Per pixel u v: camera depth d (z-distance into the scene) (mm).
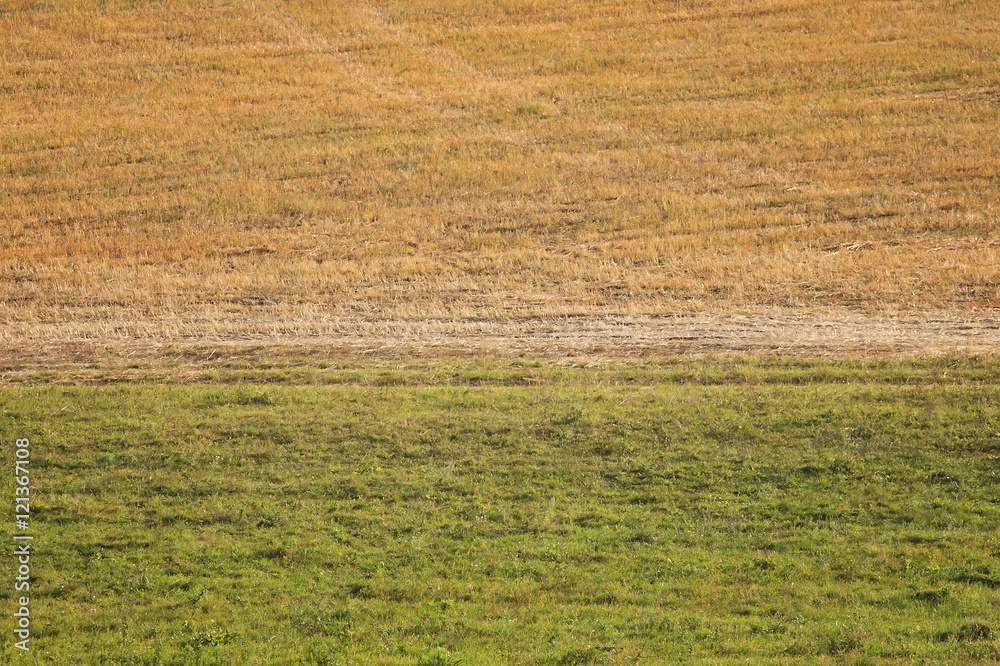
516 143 130375
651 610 49406
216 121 140875
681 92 142000
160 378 78062
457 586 52156
